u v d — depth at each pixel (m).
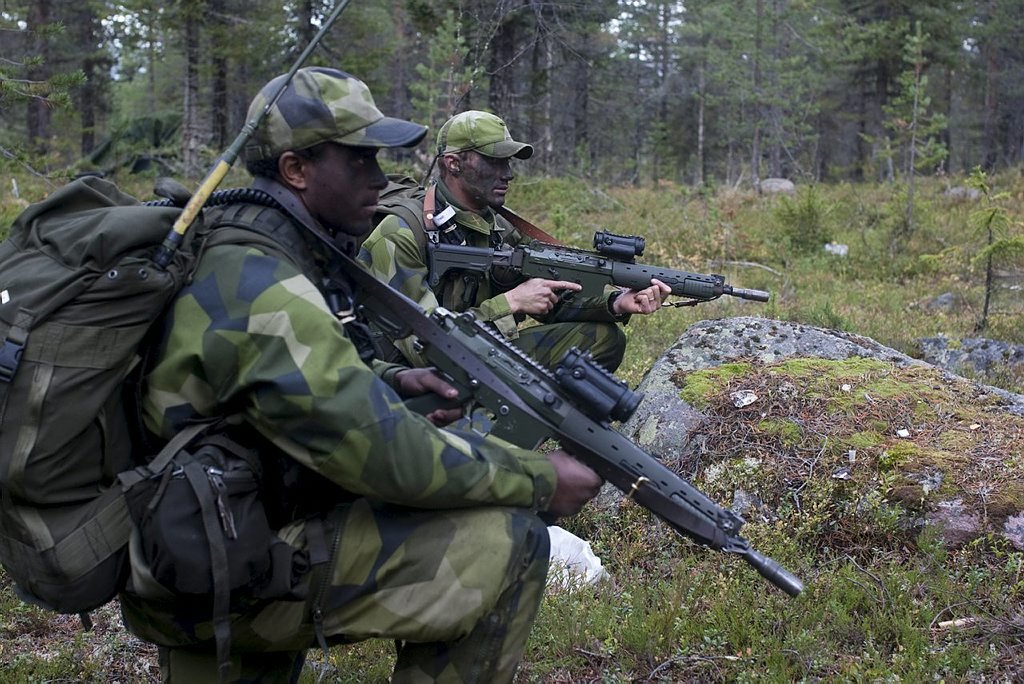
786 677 3.05
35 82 7.22
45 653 3.44
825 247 11.98
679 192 16.75
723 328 5.18
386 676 3.15
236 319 2.10
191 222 2.10
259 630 2.28
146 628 2.31
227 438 2.16
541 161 17.78
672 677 3.18
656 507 2.38
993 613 3.46
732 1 23.23
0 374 2.00
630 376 6.17
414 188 4.45
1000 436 4.17
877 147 24.34
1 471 2.03
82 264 2.05
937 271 10.81
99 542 2.10
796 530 3.97
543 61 16.66
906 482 3.97
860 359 4.88
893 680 3.00
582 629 3.40
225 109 21.95
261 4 18.19
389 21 18.78
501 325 4.32
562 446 2.48
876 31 23.25
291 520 2.29
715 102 26.98
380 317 2.59
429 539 2.28
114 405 2.13
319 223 2.43
